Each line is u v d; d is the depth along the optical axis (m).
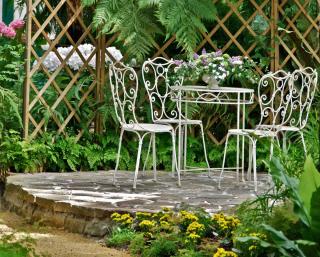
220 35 8.35
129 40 7.39
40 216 5.85
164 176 7.31
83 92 7.64
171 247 4.65
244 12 8.44
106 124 7.81
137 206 5.62
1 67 7.66
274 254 4.12
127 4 7.50
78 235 5.46
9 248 2.13
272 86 8.19
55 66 7.74
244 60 8.05
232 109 8.14
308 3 8.33
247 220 4.58
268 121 8.28
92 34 7.86
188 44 7.46
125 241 5.03
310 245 3.54
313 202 3.54
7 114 7.36
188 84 7.77
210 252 4.51
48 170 7.48
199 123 7.26
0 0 9.98
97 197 5.98
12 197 6.41
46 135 7.44
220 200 6.02
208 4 7.65
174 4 7.46
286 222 4.04
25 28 7.62
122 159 7.66
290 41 8.26
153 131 6.56
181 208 5.46
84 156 7.54
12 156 7.11
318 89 7.88
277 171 3.89
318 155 4.76
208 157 7.91
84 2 7.38
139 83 7.88
